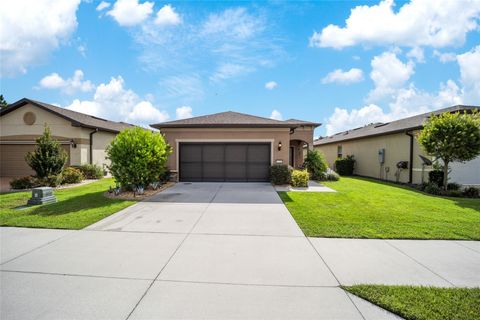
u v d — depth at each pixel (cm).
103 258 402
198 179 1328
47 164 1166
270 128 1303
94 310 272
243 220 625
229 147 1316
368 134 1755
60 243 467
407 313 266
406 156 1402
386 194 1007
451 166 1159
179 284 325
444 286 322
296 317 262
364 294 300
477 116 1009
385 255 418
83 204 792
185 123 1307
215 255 416
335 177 1524
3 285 321
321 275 350
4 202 830
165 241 479
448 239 495
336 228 555
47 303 284
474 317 261
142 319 258
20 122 1554
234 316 263
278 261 395
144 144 971
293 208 748
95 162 1673
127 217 650
